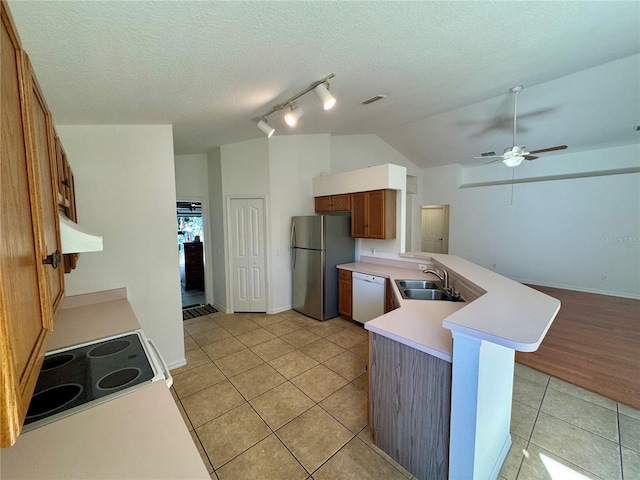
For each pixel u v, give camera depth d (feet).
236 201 14.55
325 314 13.62
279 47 5.29
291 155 14.69
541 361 9.68
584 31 6.60
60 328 6.09
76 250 3.70
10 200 1.76
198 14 3.99
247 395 7.93
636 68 10.63
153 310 9.12
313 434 6.46
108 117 7.64
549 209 19.45
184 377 8.88
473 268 8.63
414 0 4.46
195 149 14.46
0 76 1.65
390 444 5.76
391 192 12.44
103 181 8.27
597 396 7.77
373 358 5.93
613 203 17.19
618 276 17.19
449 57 6.86
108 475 2.54
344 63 6.44
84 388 3.91
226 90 6.98
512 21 5.57
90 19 3.79
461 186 24.30
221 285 15.38
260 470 5.56
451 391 4.52
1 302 1.49
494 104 14.12
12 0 3.25
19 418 1.62
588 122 14.79
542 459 5.72
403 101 10.46
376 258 13.98
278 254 14.69
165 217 9.18
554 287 19.40
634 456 5.78
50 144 3.50
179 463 2.69
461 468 4.50
